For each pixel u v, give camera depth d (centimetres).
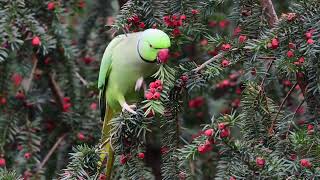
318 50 420
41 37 573
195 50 620
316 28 434
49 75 669
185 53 618
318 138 433
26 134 613
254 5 510
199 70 466
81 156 458
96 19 700
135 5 498
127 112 457
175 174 479
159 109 430
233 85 645
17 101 640
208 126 427
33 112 661
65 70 654
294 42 443
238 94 650
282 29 442
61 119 660
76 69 657
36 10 621
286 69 433
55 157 648
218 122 424
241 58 464
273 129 463
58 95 674
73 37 704
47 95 661
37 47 622
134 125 455
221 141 426
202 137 430
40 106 647
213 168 643
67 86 655
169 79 446
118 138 460
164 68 446
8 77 641
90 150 458
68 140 652
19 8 562
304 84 464
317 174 407
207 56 545
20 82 650
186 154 426
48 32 620
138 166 471
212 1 517
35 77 670
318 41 427
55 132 665
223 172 445
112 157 475
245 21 504
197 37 512
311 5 443
